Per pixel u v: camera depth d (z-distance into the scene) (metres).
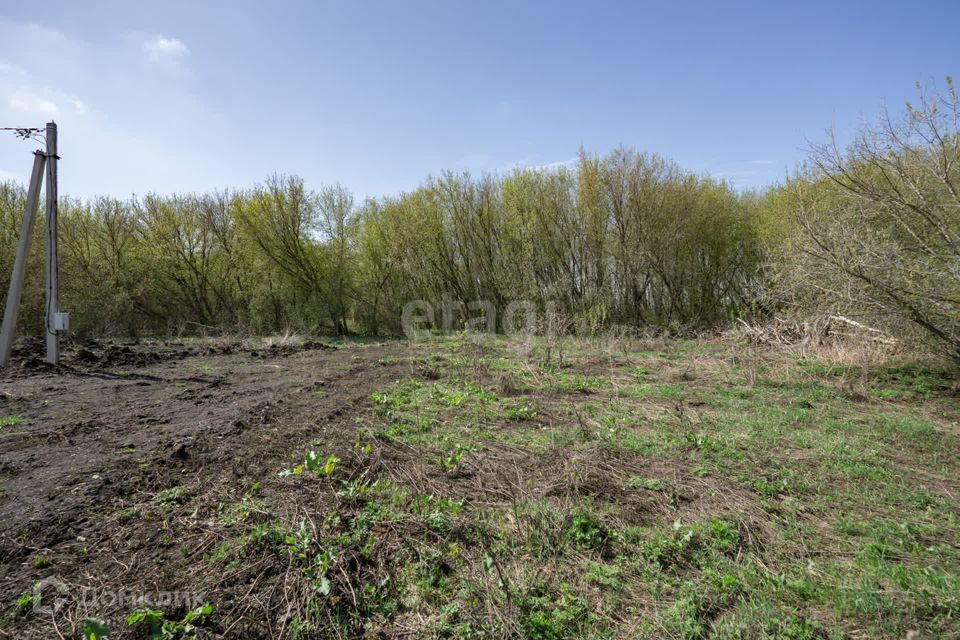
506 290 20.06
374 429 5.61
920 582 2.99
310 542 3.12
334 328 21.67
